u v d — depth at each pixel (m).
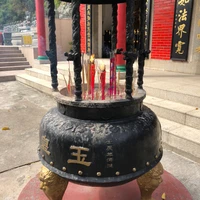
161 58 5.72
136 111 1.58
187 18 4.96
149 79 4.65
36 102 5.33
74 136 1.40
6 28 22.48
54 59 1.87
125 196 2.03
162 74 5.22
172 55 5.44
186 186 2.22
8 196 2.10
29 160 2.74
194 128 3.03
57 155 1.48
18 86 7.04
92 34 8.25
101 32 8.41
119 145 1.39
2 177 2.39
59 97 1.55
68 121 1.48
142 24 1.83
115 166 1.41
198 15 4.81
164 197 1.97
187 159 2.75
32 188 2.14
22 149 3.02
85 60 1.77
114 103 1.42
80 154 1.39
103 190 2.12
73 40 1.38
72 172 1.44
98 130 1.40
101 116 1.45
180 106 3.41
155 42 5.78
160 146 1.74
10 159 2.75
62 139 1.43
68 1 2.01
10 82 7.67
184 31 5.07
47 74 6.57
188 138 2.73
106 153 1.38
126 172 1.45
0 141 3.26
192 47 5.06
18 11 32.06
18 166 2.60
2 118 4.26
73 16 1.34
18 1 32.25
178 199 1.97
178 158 2.77
